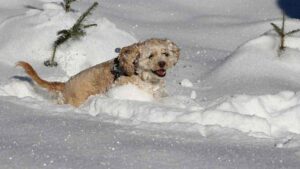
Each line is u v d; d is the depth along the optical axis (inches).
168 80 548.4
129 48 431.5
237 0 936.9
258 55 585.6
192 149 313.3
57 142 308.3
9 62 562.3
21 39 588.4
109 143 313.0
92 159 283.0
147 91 433.1
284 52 586.9
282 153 315.9
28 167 267.6
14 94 458.3
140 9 866.1
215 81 553.3
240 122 380.2
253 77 552.4
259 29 769.6
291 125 401.7
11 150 289.3
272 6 919.7
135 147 308.3
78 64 565.0
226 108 414.6
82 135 325.7
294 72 562.9
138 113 390.0
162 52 435.2
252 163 294.5
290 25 765.3
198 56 652.7
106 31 609.0
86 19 623.8
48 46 579.8
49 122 350.6
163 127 359.9
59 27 601.6
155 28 767.7
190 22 828.0
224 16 868.6
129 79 434.6
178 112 387.5
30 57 573.0
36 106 397.1
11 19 628.7
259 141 340.8
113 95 429.1
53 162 275.1
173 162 287.6
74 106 432.5
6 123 343.9
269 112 418.6
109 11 823.7
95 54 575.8
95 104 407.8
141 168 275.6
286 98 433.4
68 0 639.8
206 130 359.6
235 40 742.5
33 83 482.9
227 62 585.0
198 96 500.1
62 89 449.4
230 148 320.8
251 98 424.2
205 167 283.6
